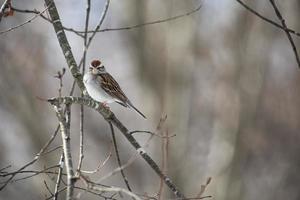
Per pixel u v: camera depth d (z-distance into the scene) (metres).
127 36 19.39
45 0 7.97
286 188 20.02
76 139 19.16
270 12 18.83
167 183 6.95
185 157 18.34
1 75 17.92
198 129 18.88
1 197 16.91
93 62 10.00
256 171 19.72
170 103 18.80
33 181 17.19
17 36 18.12
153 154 18.31
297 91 19.53
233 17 18.94
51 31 18.47
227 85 18.95
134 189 18.75
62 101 7.01
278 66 19.47
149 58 19.17
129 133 7.33
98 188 5.81
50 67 18.61
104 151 19.11
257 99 18.75
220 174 18.41
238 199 18.44
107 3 8.13
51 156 17.09
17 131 18.05
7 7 7.67
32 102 18.08
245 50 18.86
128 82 19.73
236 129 18.70
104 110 7.30
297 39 19.00
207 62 18.98
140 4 19.16
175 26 18.88
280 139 19.75
